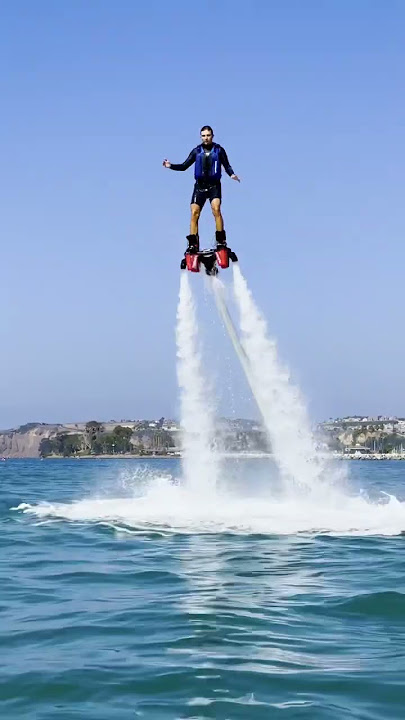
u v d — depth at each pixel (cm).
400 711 762
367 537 1847
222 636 1017
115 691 819
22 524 2177
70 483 4922
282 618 1112
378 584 1340
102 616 1134
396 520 2097
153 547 1753
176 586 1350
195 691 818
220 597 1253
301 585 1341
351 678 853
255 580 1390
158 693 812
